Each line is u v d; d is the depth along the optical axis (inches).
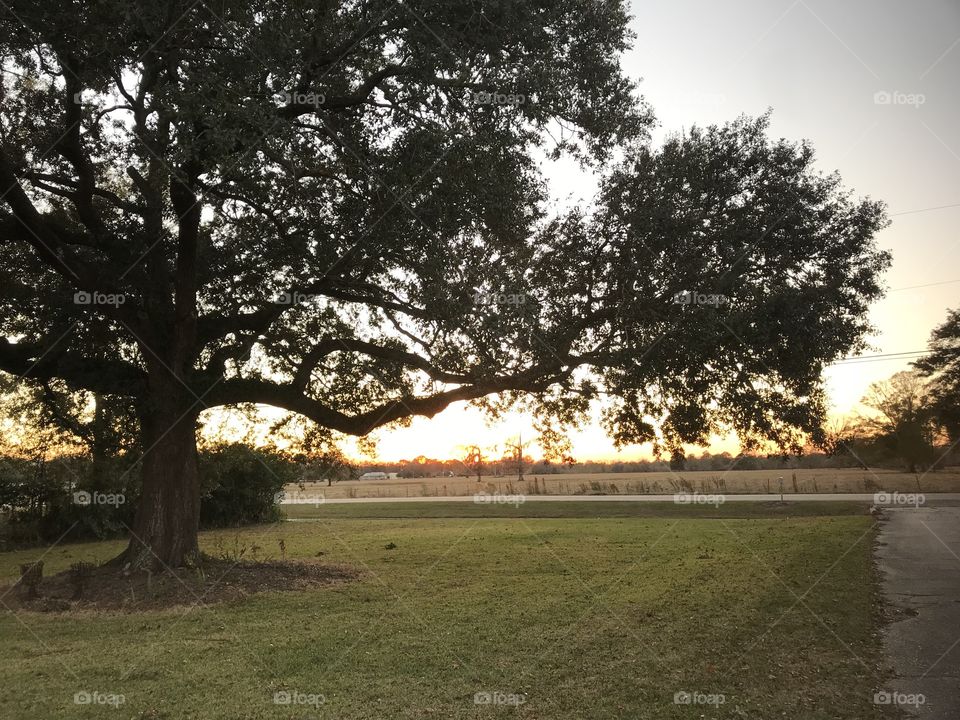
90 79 438.3
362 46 462.0
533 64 471.8
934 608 416.2
